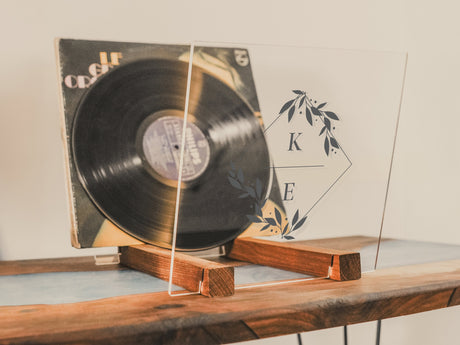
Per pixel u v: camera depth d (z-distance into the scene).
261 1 1.44
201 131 0.75
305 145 0.82
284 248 0.85
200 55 0.75
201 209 0.76
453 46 1.40
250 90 0.78
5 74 1.21
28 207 1.23
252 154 0.78
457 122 1.38
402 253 1.14
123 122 1.04
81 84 1.03
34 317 0.62
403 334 1.55
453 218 1.39
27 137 1.23
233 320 0.61
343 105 0.84
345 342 1.39
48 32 1.25
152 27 1.34
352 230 0.87
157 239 1.04
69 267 1.05
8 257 1.21
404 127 1.54
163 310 0.64
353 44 1.56
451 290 0.78
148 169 1.05
